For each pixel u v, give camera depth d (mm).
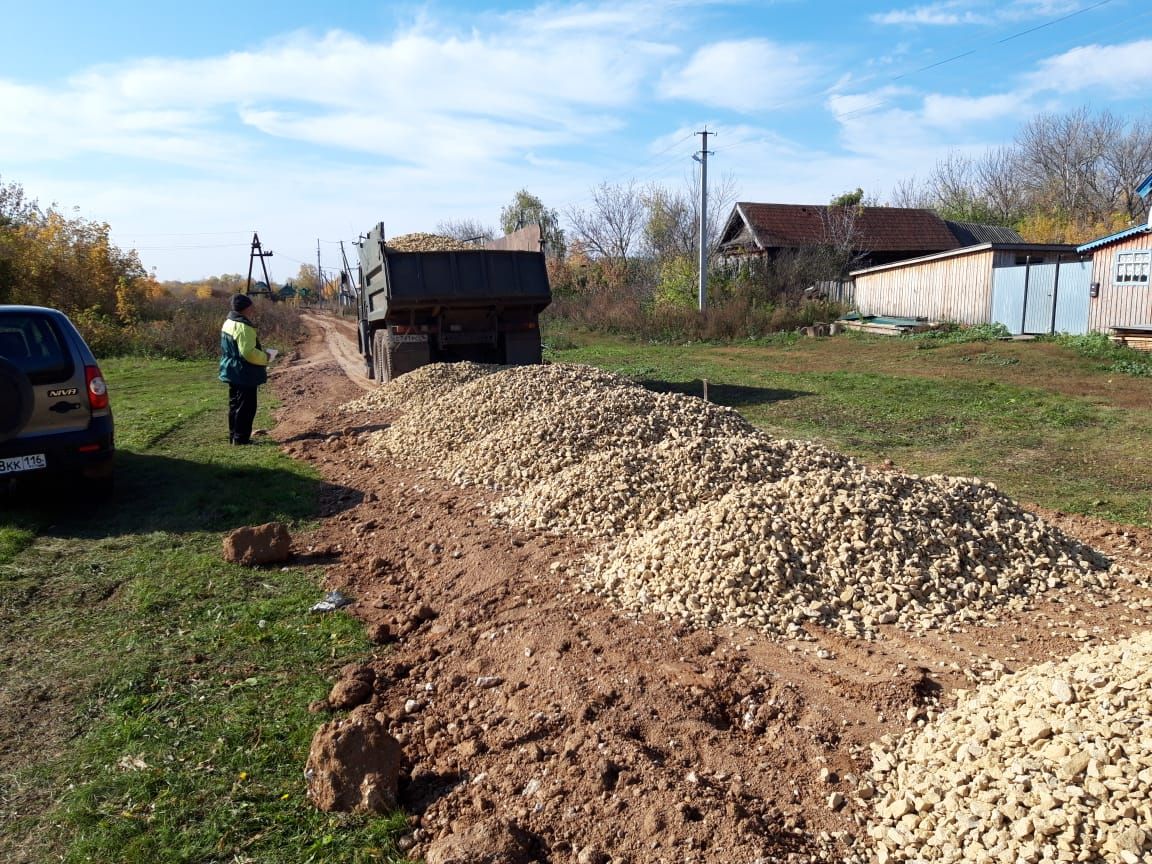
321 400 14695
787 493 5691
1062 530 6410
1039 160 50031
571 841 3008
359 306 17406
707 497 6223
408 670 4438
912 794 3094
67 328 7227
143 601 5277
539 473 7402
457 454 8570
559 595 5133
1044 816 2672
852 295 29328
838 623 4598
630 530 6016
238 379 10125
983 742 3213
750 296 29656
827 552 5094
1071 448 9633
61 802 3236
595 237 46062
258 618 5047
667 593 4914
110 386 17797
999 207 53500
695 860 2852
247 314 10383
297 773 3424
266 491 7980
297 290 83375
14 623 4992
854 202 34312
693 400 9172
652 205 44875
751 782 3297
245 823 3092
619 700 3850
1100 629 4566
